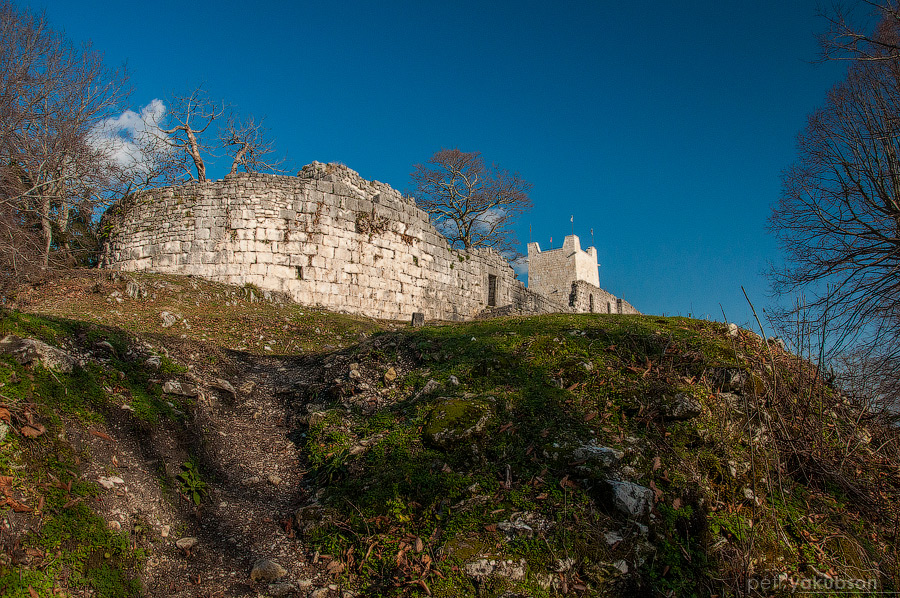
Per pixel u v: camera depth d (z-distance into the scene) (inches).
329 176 784.3
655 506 237.1
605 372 316.5
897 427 326.6
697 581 219.3
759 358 331.9
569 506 232.8
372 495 242.5
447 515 231.8
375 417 301.9
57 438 213.2
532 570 211.0
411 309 821.2
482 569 209.5
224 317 555.5
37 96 773.9
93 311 517.7
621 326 370.3
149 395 279.1
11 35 765.3
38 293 553.0
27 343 242.1
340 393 331.3
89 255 786.8
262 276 694.5
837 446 298.8
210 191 708.7
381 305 777.6
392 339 388.2
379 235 784.9
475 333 390.3
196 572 202.2
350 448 275.4
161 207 715.4
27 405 214.7
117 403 255.3
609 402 293.9
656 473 254.5
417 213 851.4
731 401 299.9
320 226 730.2
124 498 211.5
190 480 240.7
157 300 582.9
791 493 270.1
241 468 272.1
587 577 212.8
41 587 165.3
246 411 328.5
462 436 267.3
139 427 250.8
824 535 253.3
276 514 245.1
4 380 217.8
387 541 223.0
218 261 691.4
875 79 633.6
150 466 236.1
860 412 319.6
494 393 302.0
